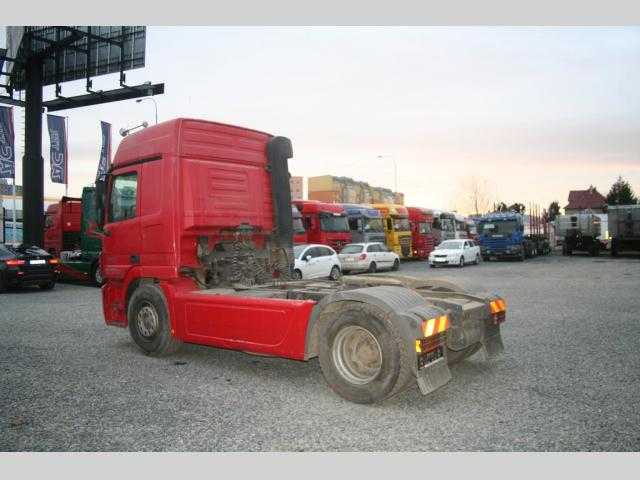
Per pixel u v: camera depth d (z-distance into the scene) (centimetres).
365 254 2317
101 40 2158
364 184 7400
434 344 480
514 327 884
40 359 680
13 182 3134
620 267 2534
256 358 687
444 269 2645
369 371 493
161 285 683
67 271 1841
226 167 721
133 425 436
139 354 711
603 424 428
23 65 2148
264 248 785
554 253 4491
